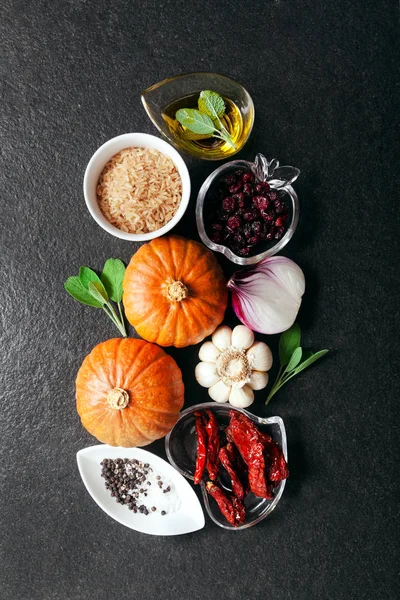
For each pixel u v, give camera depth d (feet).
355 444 1.87
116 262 1.78
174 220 1.64
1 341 1.83
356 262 1.86
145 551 1.87
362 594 1.89
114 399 1.58
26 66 1.80
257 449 1.71
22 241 1.81
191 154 1.70
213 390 1.77
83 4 1.79
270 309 1.75
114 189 1.65
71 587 1.87
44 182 1.81
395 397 1.88
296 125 1.83
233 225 1.69
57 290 1.82
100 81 1.80
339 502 1.88
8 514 1.86
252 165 1.71
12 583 1.87
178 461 1.80
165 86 1.66
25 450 1.84
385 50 1.84
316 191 1.84
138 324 1.67
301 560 1.88
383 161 1.85
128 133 1.74
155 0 1.80
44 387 1.83
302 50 1.82
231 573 1.87
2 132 1.80
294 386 1.86
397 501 1.89
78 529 1.86
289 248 1.84
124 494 1.82
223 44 1.81
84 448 1.80
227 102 1.70
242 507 1.75
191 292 1.64
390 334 1.87
